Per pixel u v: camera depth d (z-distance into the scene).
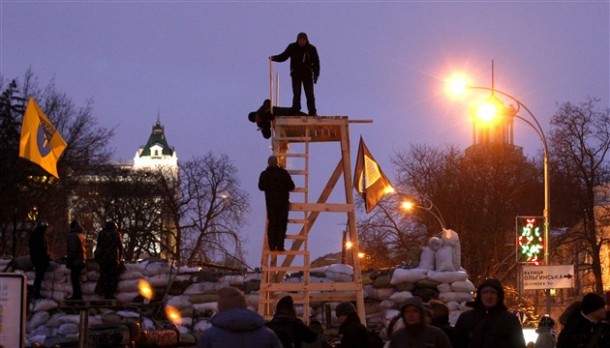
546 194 35.00
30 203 58.31
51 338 27.39
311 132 25.53
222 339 10.97
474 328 13.01
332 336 29.30
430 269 31.42
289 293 25.77
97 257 30.11
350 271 31.62
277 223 23.36
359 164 31.98
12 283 16.89
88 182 72.56
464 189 68.56
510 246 67.69
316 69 24.92
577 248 64.38
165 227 77.00
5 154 56.84
